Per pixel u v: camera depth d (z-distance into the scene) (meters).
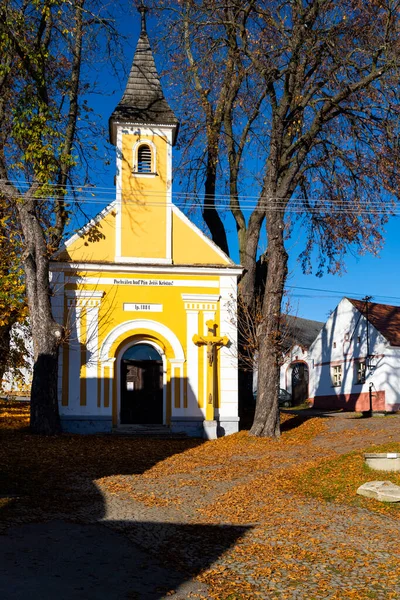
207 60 27.52
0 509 12.18
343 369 39.97
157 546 10.16
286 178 25.42
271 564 9.35
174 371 25.47
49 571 8.71
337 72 24.19
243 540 10.57
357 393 38.22
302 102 24.95
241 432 25.12
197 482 15.74
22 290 25.56
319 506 13.09
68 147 25.69
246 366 28.42
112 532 10.91
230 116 29.62
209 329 25.58
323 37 23.88
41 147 23.19
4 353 30.91
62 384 24.83
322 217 28.75
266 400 24.19
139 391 25.86
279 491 14.55
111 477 16.27
